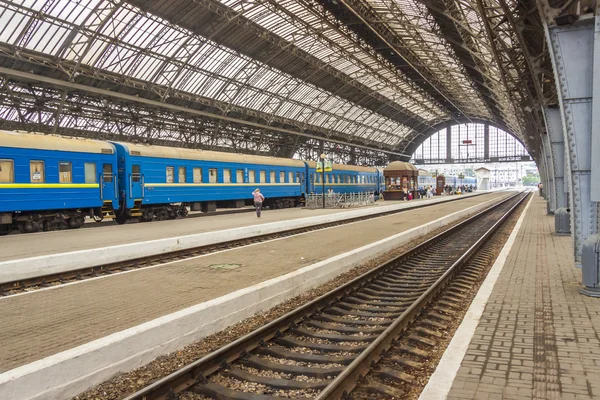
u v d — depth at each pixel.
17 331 6.50
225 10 29.48
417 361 5.73
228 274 10.56
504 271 10.34
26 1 23.09
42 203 18.83
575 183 8.99
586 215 9.00
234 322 7.57
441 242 18.27
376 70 48.78
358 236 18.19
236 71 38.75
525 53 14.81
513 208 37.09
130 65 31.02
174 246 14.92
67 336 6.24
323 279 10.84
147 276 10.58
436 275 11.52
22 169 18.17
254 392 5.03
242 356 5.93
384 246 15.41
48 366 4.80
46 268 11.12
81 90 27.73
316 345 6.28
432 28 32.66
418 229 20.08
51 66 26.48
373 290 9.96
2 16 23.00
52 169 19.28
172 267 11.73
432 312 7.86
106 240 15.85
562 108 8.79
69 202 19.94
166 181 25.45
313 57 42.34
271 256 13.23
